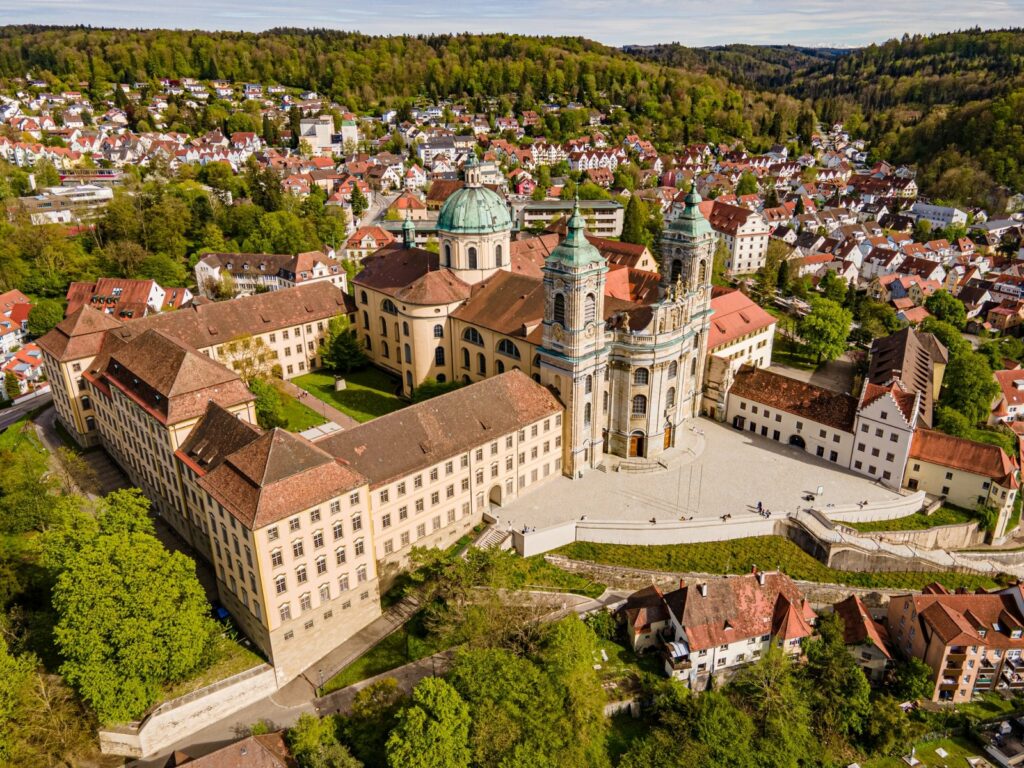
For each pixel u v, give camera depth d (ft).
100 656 241.14
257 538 246.06
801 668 283.79
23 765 233.96
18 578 296.71
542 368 369.50
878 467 376.27
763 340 498.69
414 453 308.40
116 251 647.97
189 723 255.70
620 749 256.11
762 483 372.79
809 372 515.91
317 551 267.59
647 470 382.83
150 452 345.51
